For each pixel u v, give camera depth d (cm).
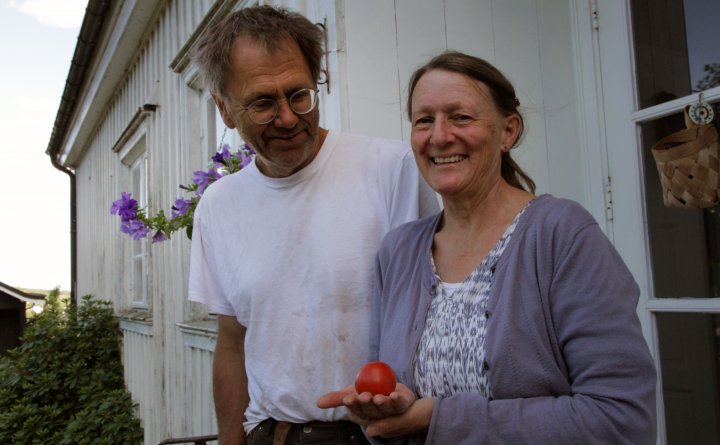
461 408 100
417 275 121
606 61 226
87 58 670
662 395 206
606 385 92
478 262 112
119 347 742
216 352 179
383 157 153
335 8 212
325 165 153
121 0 521
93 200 946
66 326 766
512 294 101
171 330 473
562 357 100
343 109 210
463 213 117
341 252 146
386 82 218
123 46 597
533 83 249
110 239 791
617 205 222
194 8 420
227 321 175
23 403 696
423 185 151
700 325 196
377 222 149
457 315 108
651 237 212
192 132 427
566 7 244
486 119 113
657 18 211
